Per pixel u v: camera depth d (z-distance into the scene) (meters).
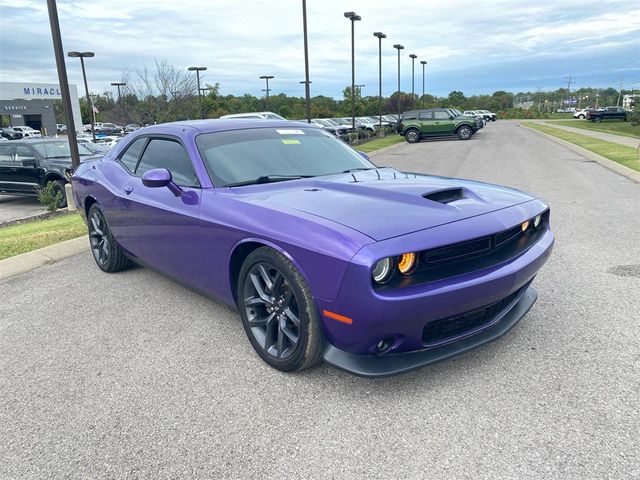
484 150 20.39
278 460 2.25
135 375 3.07
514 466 2.13
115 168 4.68
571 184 10.16
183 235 3.55
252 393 2.80
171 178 3.50
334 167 3.90
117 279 4.95
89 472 2.24
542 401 2.58
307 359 2.79
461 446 2.27
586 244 5.50
